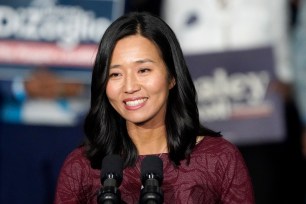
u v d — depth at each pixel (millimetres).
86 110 11984
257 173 11977
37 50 12000
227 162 5684
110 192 4762
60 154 12055
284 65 11836
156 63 5355
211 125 11977
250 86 11898
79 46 11945
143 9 11922
